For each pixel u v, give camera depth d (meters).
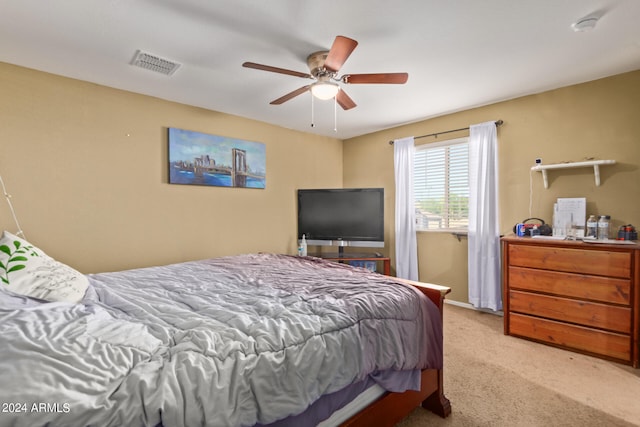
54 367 0.78
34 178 2.40
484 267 3.35
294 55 2.25
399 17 1.83
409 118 3.86
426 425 1.69
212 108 3.40
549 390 2.00
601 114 2.72
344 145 4.96
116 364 0.87
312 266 2.46
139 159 2.92
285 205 4.21
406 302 1.60
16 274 1.42
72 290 1.53
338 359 1.19
